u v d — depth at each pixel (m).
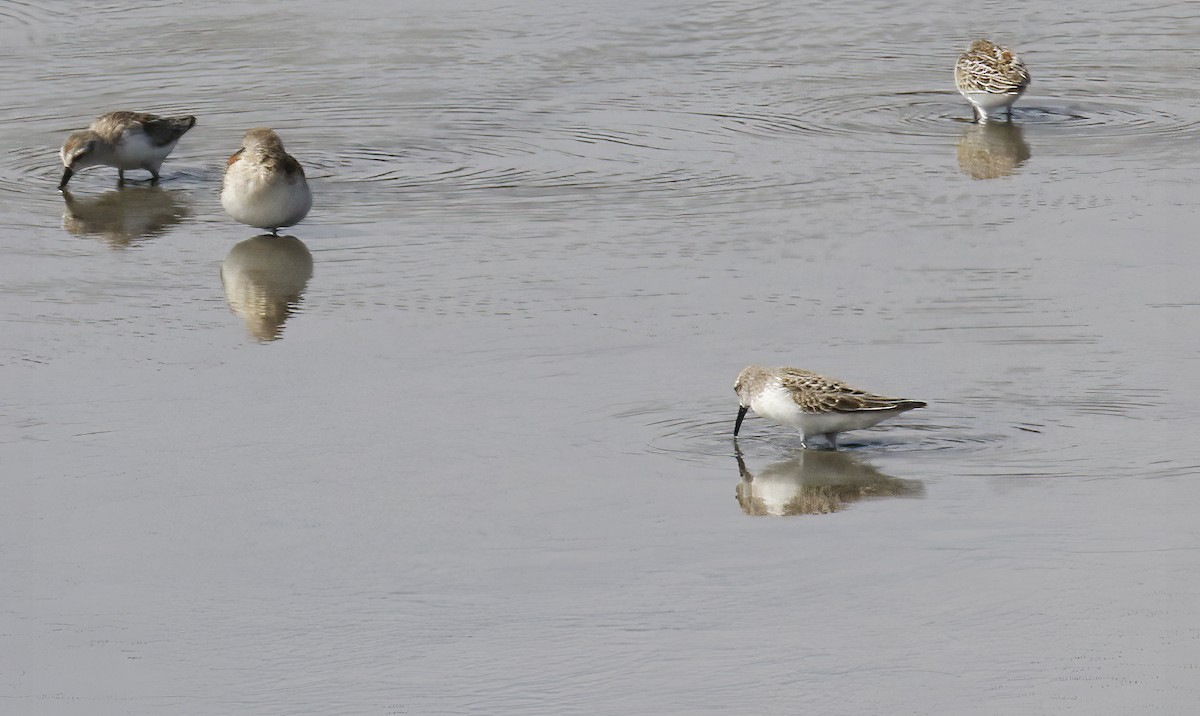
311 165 25.59
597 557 12.53
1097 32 34.31
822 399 14.52
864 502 13.50
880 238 21.39
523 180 24.52
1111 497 13.42
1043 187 23.69
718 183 24.20
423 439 15.05
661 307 18.83
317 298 19.42
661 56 32.34
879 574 12.07
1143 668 10.50
